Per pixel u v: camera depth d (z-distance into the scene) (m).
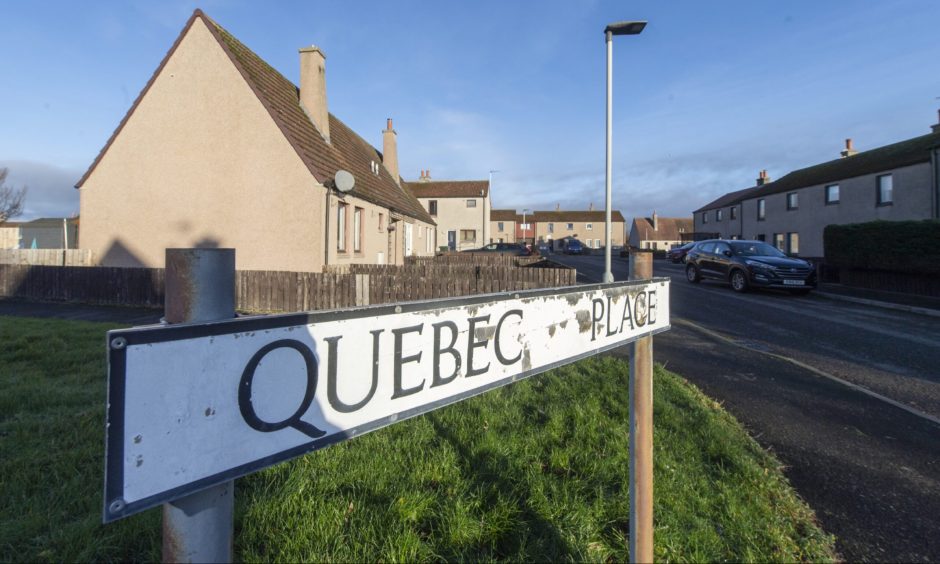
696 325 9.13
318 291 10.77
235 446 0.79
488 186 48.62
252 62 14.55
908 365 6.29
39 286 12.16
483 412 3.91
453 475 2.88
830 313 10.64
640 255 2.12
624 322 1.93
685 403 4.38
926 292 12.82
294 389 0.88
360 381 0.99
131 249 13.69
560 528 2.42
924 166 19.00
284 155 12.85
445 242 47.31
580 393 4.48
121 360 0.64
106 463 0.63
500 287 11.27
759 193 31.20
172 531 0.84
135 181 13.71
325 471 2.88
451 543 2.28
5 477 2.73
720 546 2.36
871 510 2.86
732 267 14.97
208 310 0.78
